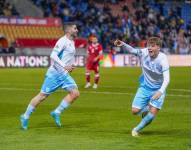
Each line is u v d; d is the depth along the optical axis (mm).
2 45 58906
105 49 66188
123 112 21547
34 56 58469
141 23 73875
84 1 72812
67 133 16234
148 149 13680
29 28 64375
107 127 17500
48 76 17281
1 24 63000
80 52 60406
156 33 73438
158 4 79688
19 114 20891
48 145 14188
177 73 49875
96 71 34625
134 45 68938
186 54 70312
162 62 15352
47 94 17266
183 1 82750
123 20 71812
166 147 13953
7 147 13922
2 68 56219
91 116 20312
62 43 17312
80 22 69562
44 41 60750
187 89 33031
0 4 66688
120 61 63969
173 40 73500
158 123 18391
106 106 23844
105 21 70625
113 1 76125
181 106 23844
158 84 15812
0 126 17609
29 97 28109
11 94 29750
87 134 16016
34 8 69750
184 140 15031
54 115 17500
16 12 67062
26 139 15117
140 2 78438
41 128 17250
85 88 34312
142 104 16062
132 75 46750
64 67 17094
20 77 43219
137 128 15734
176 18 78500
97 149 13656
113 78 43156
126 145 14219
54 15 69438
